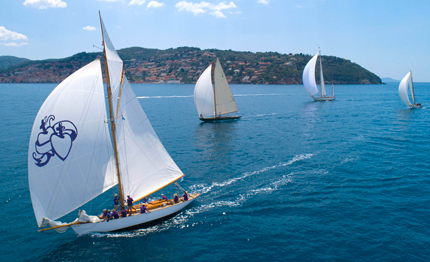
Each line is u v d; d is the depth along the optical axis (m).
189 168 35.75
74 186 20.47
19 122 65.56
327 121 70.94
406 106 101.75
